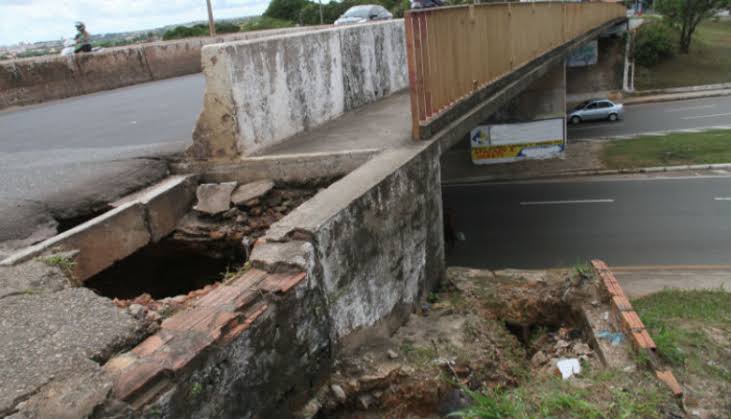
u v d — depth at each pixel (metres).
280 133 6.30
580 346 5.69
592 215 13.31
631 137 22.12
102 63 14.24
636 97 30.94
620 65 30.92
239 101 5.61
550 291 6.60
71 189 5.21
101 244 4.46
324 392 3.87
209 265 5.66
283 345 3.39
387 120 7.25
